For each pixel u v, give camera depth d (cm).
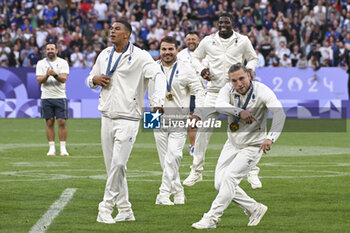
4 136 2880
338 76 3919
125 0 4378
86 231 976
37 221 1048
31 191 1374
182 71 1278
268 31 4222
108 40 4128
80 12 4275
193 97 1881
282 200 1278
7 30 4075
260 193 1370
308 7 4319
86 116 3850
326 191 1394
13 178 1583
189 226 1020
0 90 3806
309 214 1129
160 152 1270
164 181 1245
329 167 1852
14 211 1138
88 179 1570
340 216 1110
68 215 1106
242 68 996
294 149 2395
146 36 4153
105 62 1064
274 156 2153
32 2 4300
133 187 1454
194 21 4322
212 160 2041
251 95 1010
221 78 1550
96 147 2444
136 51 1056
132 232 970
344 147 2481
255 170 1452
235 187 1012
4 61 4009
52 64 2153
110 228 1000
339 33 4278
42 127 3322
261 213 1027
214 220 1002
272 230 988
